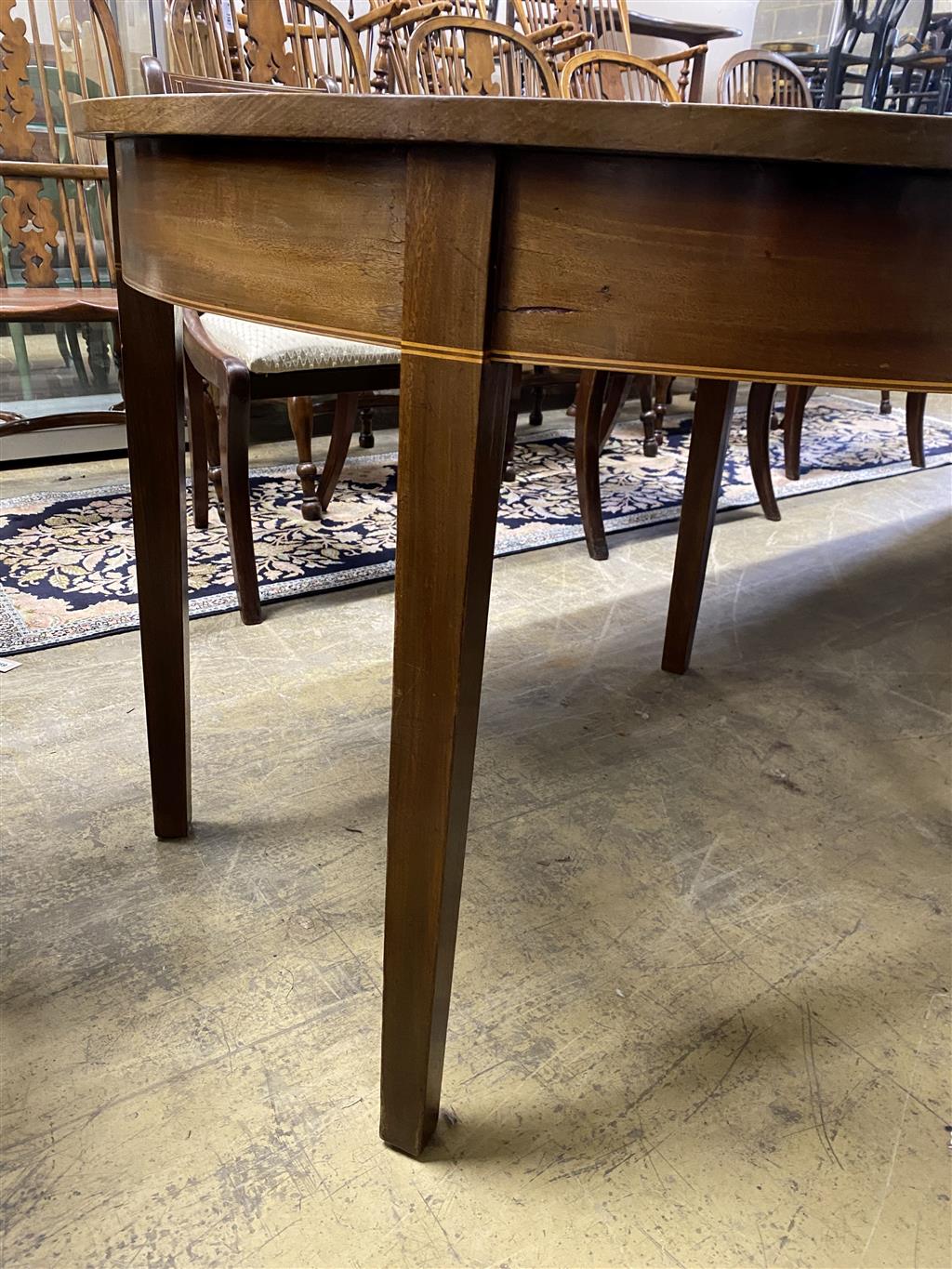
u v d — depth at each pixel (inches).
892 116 14.4
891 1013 29.5
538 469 87.9
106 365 88.2
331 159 17.4
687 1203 23.4
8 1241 21.7
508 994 29.7
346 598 58.7
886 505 82.4
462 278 16.6
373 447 93.8
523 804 39.3
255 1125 24.9
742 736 45.3
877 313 16.7
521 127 14.9
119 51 72.6
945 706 49.1
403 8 65.7
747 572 66.5
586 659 52.6
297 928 31.7
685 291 16.5
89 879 33.5
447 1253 22.0
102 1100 25.3
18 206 69.9
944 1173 24.5
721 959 31.4
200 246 20.8
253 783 39.6
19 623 52.6
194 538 67.3
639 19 92.5
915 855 37.1
